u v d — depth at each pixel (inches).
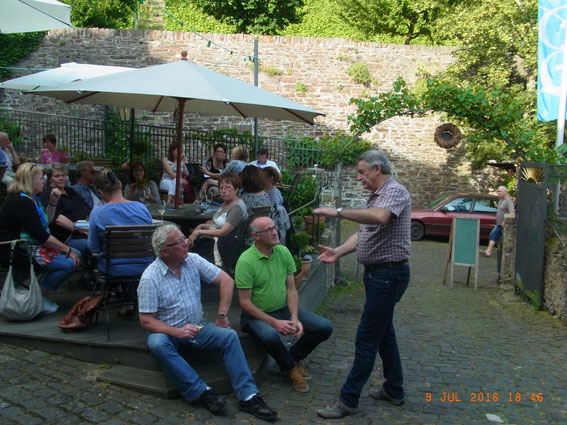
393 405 167.5
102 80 223.6
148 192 320.8
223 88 219.6
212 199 346.3
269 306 176.4
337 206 391.2
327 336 181.3
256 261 173.9
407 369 203.9
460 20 692.7
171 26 1020.5
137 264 178.2
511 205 504.4
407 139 724.0
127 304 183.6
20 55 671.1
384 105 366.9
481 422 158.2
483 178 725.3
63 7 288.7
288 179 450.3
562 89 392.5
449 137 633.0
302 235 272.8
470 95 343.9
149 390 155.3
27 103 667.4
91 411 143.9
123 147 640.4
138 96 283.9
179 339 157.6
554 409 170.6
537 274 314.3
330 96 713.6
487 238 585.3
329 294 338.6
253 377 168.2
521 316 305.0
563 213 297.4
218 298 218.2
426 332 262.1
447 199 604.1
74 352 171.3
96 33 681.0
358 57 709.9
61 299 211.9
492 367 211.0
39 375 160.2
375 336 155.6
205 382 159.6
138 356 165.2
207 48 697.0
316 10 1042.1
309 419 153.9
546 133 613.9
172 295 156.3
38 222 184.7
